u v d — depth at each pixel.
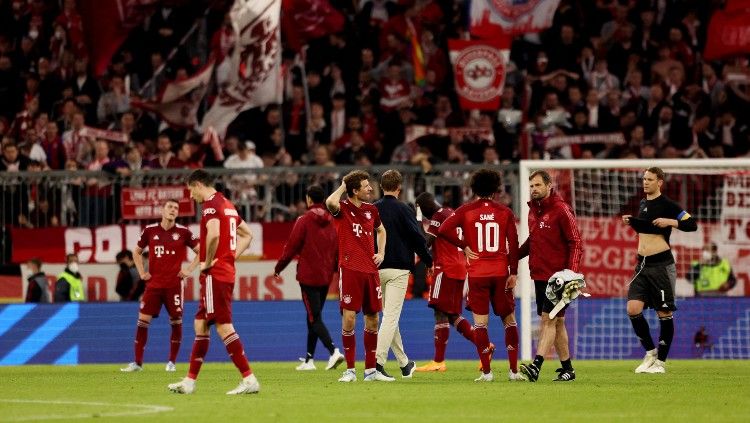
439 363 53.94
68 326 66.62
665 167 63.19
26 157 77.50
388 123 84.31
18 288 68.50
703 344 67.19
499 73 73.31
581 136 82.50
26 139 80.50
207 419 31.12
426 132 81.75
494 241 44.38
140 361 58.19
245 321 66.94
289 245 55.59
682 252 68.69
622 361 64.50
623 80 87.31
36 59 88.62
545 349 44.62
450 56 82.25
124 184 68.38
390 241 46.56
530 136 82.75
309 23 85.06
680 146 84.50
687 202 68.94
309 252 55.69
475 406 34.88
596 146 82.50
